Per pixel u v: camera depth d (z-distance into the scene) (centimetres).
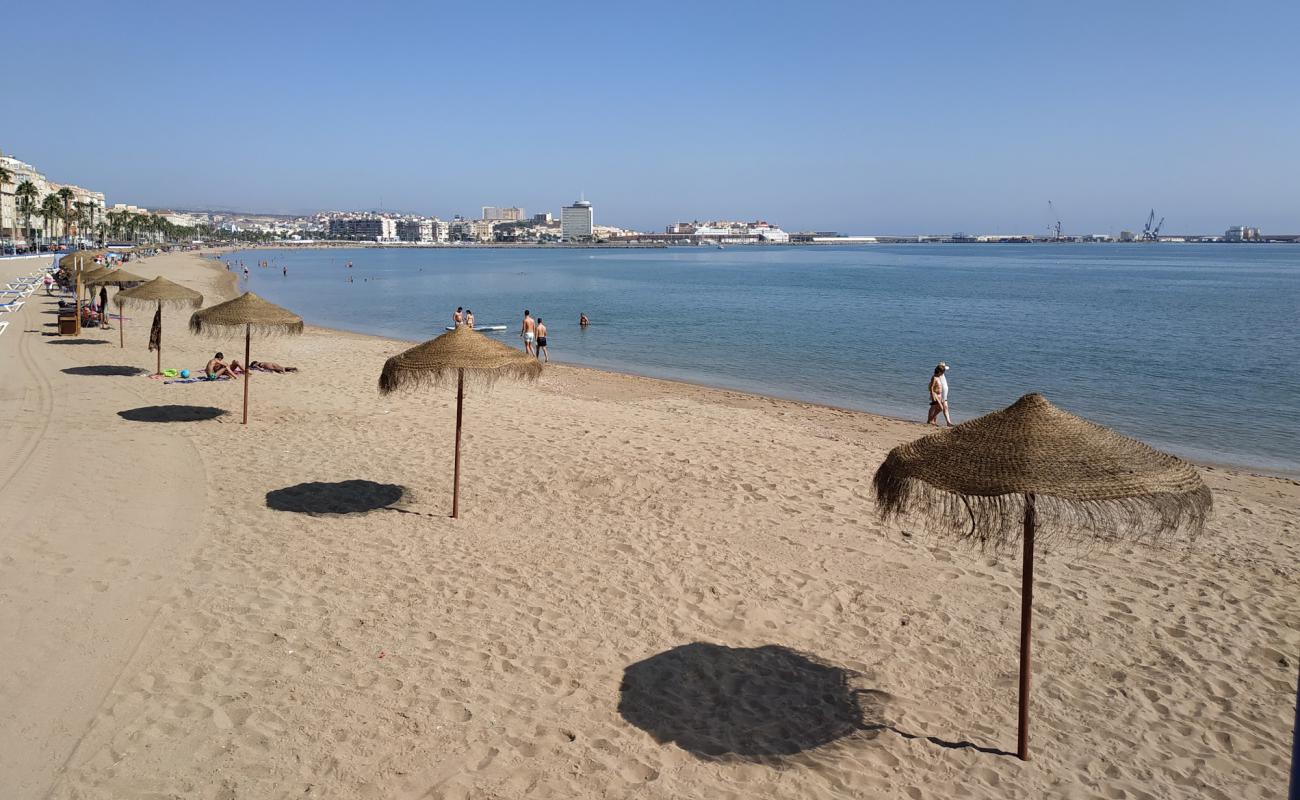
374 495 1211
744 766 621
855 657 792
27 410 1658
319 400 1916
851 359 3356
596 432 1672
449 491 1248
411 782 585
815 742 655
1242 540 1130
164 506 1109
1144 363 3259
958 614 884
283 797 563
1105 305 6144
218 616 809
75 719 636
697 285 8912
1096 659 797
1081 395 2597
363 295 7169
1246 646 825
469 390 2108
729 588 933
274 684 697
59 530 998
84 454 1338
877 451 1588
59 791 559
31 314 3459
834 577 971
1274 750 657
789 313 5447
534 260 19575
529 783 590
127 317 3666
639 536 1083
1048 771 628
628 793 584
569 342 3847
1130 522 638
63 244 13875
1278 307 5894
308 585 891
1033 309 5794
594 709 686
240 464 1340
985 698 727
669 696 711
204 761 596
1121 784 614
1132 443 613
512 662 754
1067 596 932
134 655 729
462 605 863
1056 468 571
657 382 2636
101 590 848
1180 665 788
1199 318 5091
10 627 762
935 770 625
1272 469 1731
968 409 2378
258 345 3028
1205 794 605
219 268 11825
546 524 1117
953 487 585
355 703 675
